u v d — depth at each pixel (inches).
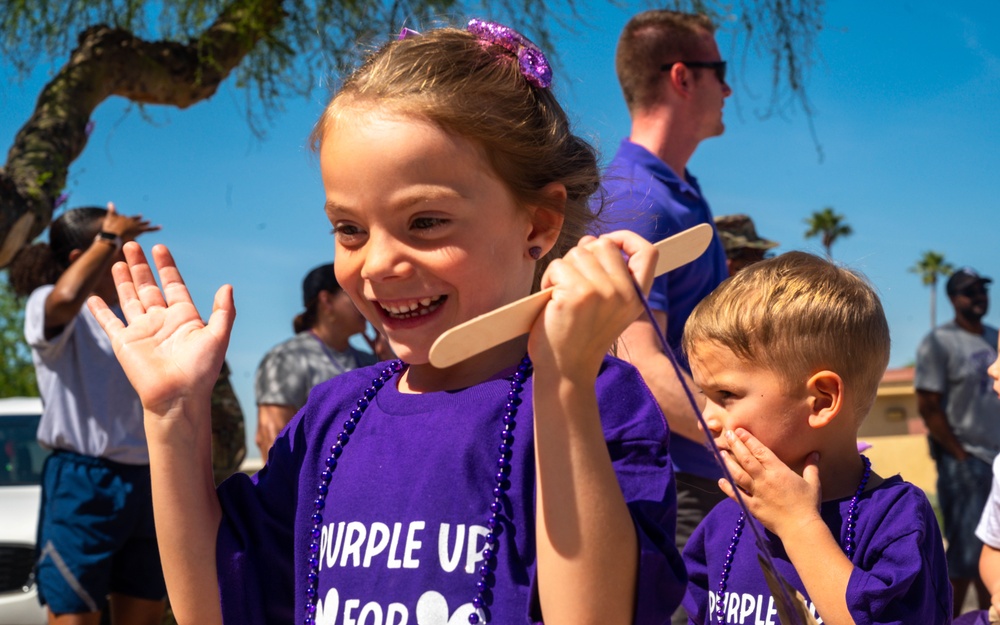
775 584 50.6
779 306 74.2
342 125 51.6
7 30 248.5
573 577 43.8
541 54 57.4
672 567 47.7
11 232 217.5
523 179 53.5
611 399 50.6
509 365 55.0
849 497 73.7
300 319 202.1
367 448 54.4
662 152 131.2
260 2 256.7
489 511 49.6
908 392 1031.0
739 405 75.4
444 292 50.6
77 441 158.2
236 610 55.2
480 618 47.8
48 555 157.2
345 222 52.0
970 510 219.9
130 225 162.6
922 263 2309.3
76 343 158.1
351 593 50.8
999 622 99.3
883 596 65.6
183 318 59.6
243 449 213.3
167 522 55.5
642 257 45.6
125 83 251.1
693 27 132.9
